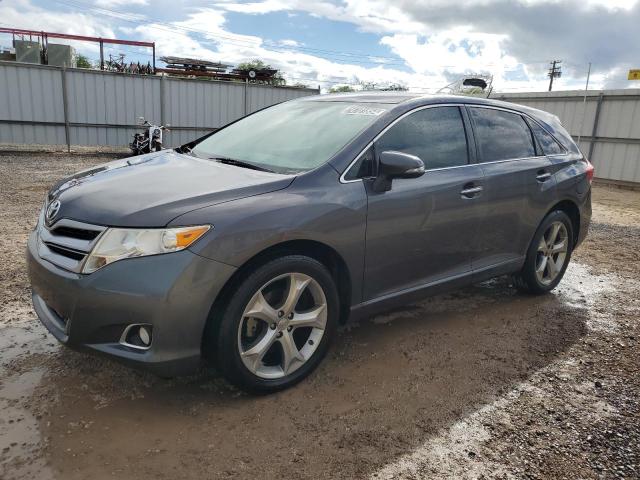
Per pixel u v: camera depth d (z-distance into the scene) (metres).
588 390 3.22
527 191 4.31
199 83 17.78
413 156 3.24
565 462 2.55
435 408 2.95
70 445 2.49
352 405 2.94
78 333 2.64
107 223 2.63
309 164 3.24
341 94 4.23
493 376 3.34
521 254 4.47
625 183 14.73
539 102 16.86
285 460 2.47
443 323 4.16
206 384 3.08
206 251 2.60
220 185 2.92
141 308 2.53
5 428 2.58
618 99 14.66
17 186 9.60
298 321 3.04
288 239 2.85
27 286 4.41
